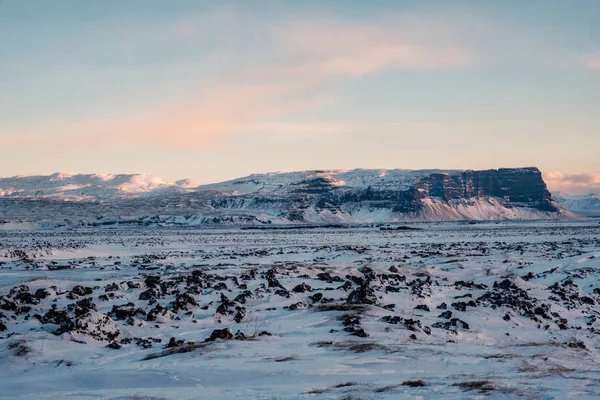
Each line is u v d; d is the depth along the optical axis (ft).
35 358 59.67
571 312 102.01
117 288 111.24
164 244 340.59
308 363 56.24
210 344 64.75
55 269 170.09
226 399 42.50
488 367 57.88
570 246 286.87
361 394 43.60
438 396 42.88
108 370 53.21
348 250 262.88
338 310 87.61
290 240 414.82
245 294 100.83
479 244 330.75
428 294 108.58
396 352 63.00
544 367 59.67
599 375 55.01
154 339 70.03
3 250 252.01
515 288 123.54
